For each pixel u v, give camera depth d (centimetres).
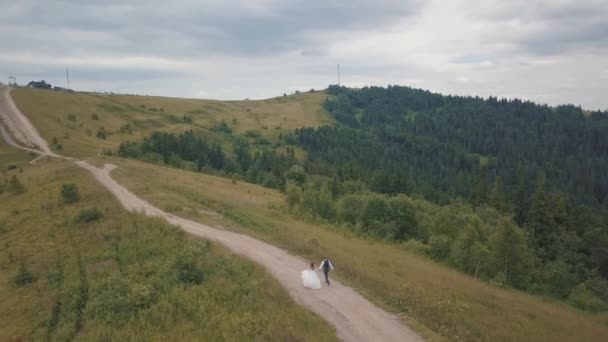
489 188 12725
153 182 5859
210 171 10794
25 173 7100
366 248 3925
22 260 3130
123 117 17088
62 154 9012
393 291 2272
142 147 11088
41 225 3975
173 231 3216
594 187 16638
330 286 2377
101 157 8500
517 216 10769
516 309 2480
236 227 3762
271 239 3428
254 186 9262
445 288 2602
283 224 4347
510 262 4269
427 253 4662
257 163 13950
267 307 1919
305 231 4172
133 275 2336
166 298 2008
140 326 1792
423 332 1842
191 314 1877
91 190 4897
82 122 14100
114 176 6028
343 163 15938
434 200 11988
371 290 2342
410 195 10644
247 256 2816
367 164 17038
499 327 2019
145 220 3469
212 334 1686
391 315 2020
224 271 2334
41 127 11556
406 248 4734
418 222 5778
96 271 2597
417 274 2925
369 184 11156
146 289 2047
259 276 2348
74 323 2011
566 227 9175
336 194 8688
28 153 8944
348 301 2164
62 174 6209
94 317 1973
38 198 5000
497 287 3522
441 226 5506
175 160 10562
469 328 1945
